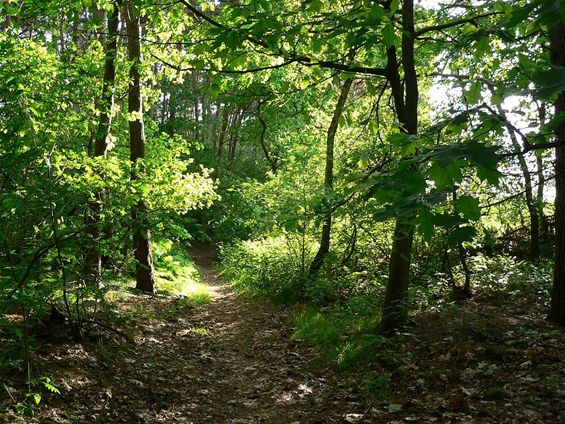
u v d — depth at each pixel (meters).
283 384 6.34
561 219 7.37
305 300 11.89
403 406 5.01
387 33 3.68
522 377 5.26
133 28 11.05
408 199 1.93
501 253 13.55
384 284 11.13
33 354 5.45
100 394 5.13
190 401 5.73
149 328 8.52
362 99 12.79
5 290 5.06
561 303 7.32
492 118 2.13
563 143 1.97
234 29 4.27
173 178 10.82
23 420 4.16
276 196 14.15
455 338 6.73
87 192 6.43
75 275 6.76
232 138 35.97
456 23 6.18
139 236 11.23
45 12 8.38
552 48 6.68
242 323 10.38
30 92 8.31
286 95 8.62
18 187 5.33
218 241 28.61
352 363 6.66
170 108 32.19
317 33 5.49
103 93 10.20
